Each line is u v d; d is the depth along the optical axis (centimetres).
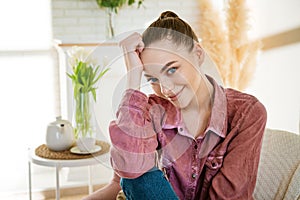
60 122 209
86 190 306
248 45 302
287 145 125
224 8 307
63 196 301
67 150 208
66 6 342
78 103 162
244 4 298
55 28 343
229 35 304
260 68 312
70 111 300
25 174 323
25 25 341
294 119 275
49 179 316
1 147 340
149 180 71
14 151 343
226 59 304
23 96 346
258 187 124
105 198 113
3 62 340
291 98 278
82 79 154
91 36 349
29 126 349
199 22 354
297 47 271
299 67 269
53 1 339
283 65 287
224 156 90
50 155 199
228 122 94
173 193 72
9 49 340
